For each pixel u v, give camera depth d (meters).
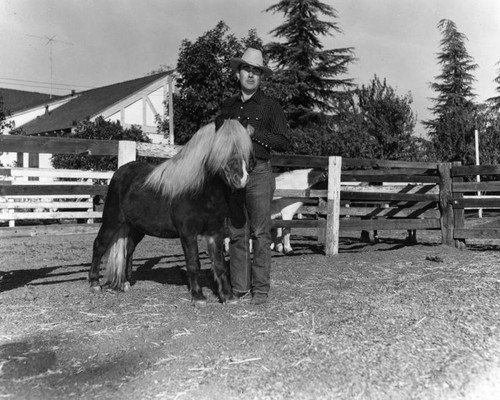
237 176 3.85
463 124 21.08
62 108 31.36
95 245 5.00
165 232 4.58
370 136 20.64
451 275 5.55
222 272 4.46
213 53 15.16
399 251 7.82
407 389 2.73
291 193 7.53
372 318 3.94
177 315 4.11
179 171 4.20
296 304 4.39
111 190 4.89
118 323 3.91
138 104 28.17
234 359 3.12
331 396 2.65
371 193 7.87
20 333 3.70
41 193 5.09
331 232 7.41
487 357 3.18
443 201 8.37
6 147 4.85
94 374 2.95
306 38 27.56
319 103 27.45
